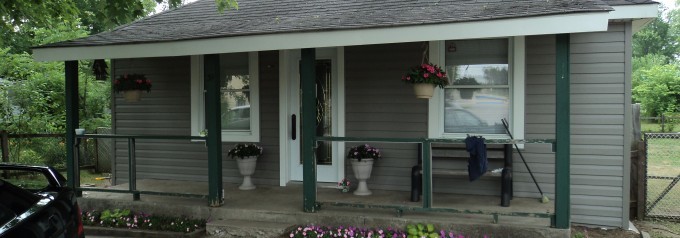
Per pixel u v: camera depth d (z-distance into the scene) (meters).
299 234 5.43
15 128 10.90
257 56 7.37
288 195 6.68
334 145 7.09
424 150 5.32
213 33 5.82
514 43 6.14
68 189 3.61
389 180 6.80
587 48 5.96
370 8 6.40
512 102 6.20
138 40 6.02
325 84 7.14
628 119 5.85
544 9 4.68
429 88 5.86
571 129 6.07
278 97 7.30
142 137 6.32
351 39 5.19
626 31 5.81
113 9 6.95
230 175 7.61
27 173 10.00
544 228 4.96
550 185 6.17
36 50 6.52
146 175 8.06
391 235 5.28
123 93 7.54
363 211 5.76
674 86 23.95
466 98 6.44
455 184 6.54
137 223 6.07
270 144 7.37
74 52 6.35
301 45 5.38
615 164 5.93
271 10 7.24
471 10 5.27
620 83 5.86
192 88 7.67
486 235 5.14
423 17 5.18
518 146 6.25
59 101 12.52
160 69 7.92
